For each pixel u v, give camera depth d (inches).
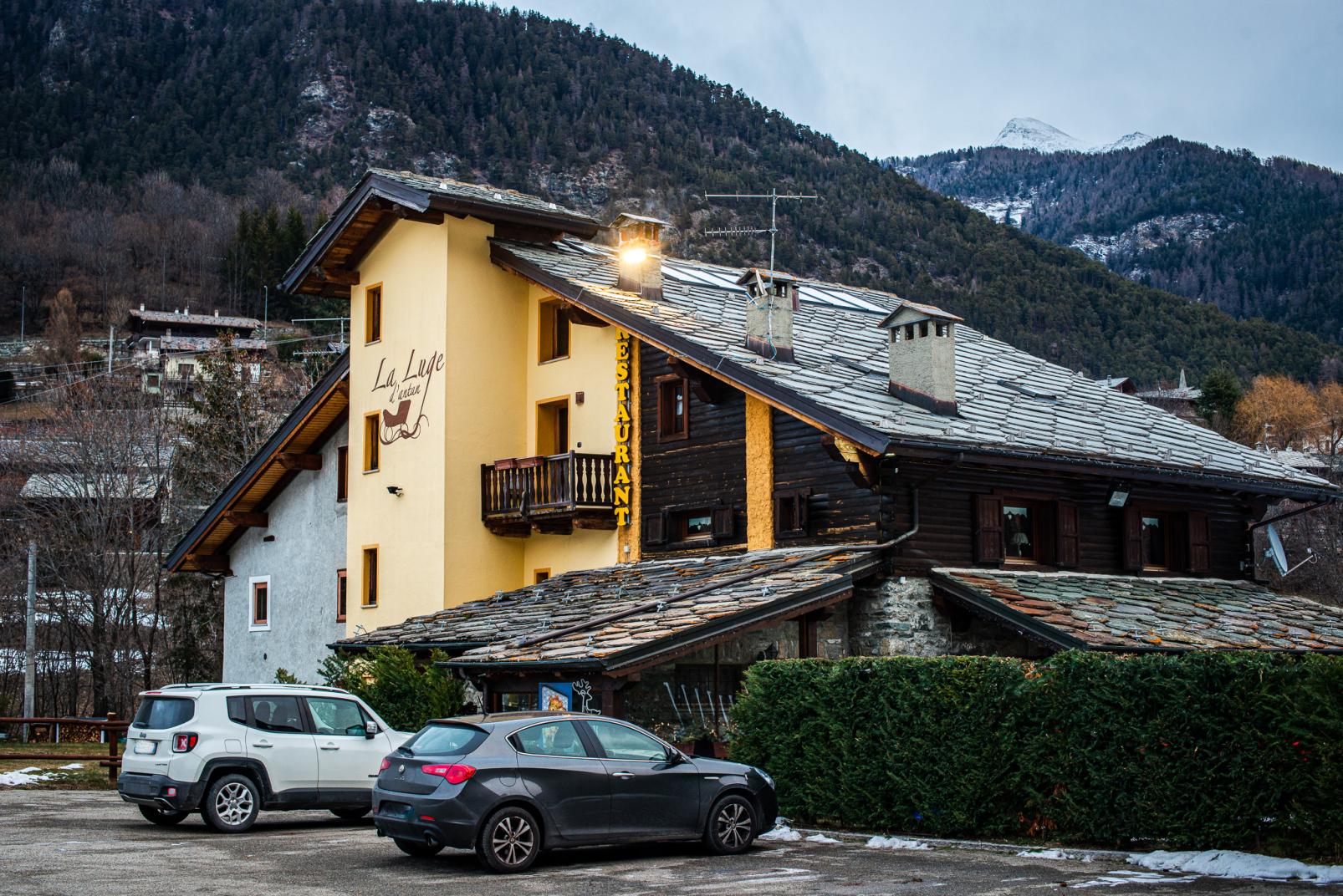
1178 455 995.3
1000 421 909.8
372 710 726.5
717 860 564.4
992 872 514.9
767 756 682.8
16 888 484.7
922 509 857.5
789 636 825.5
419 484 1101.1
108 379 2191.2
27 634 1561.3
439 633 937.5
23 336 4783.5
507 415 1113.4
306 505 1316.4
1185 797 535.8
